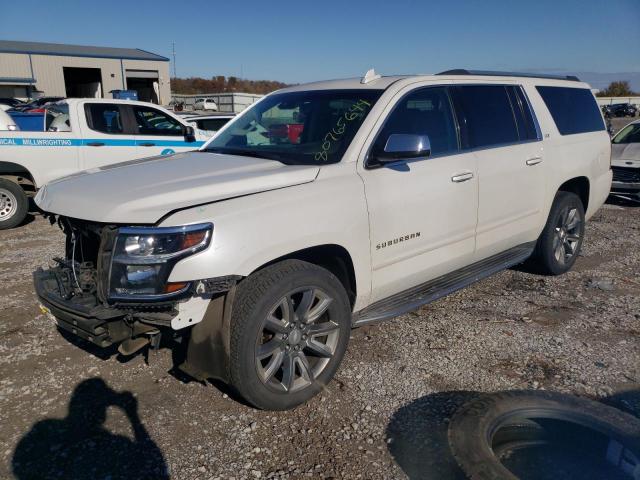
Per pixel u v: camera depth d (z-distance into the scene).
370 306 3.82
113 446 3.00
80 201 3.17
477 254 4.57
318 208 3.29
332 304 3.40
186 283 2.84
